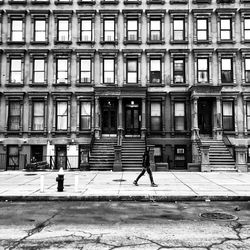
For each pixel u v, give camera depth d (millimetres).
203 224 7883
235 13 27188
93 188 13562
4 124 26547
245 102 26500
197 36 27312
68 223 8031
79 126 26609
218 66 26812
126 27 27438
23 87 26891
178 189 13258
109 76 27156
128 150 23266
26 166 23062
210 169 21281
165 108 26656
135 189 13266
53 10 27250
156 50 26969
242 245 6145
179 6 27500
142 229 7395
